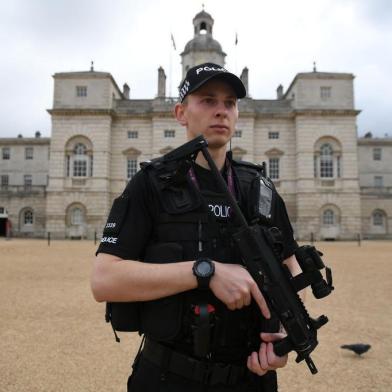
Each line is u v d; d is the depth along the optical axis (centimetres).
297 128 5350
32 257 2603
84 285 1535
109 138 5350
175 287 230
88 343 837
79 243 4231
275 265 248
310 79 5369
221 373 247
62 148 5303
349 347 739
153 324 245
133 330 260
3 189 5844
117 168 5441
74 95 5331
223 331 248
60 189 5266
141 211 262
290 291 247
